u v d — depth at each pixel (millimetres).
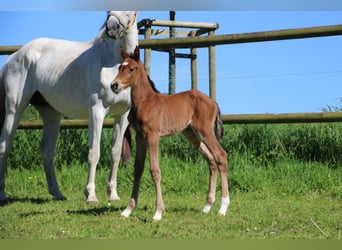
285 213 5926
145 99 5430
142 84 5438
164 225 5238
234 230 5117
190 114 5691
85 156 9430
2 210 6504
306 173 7805
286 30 7613
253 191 7543
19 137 9633
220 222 5395
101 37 6738
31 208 6598
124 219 5555
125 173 8336
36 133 9703
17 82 7445
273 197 7129
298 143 8672
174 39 8133
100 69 6586
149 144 5398
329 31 7422
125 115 6977
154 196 7426
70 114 7176
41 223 5570
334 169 8203
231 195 7332
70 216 5891
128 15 6445
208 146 5699
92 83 6645
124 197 7430
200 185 7844
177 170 8273
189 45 8117
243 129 8969
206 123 5699
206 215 5711
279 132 8898
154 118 5395
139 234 4938
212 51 10992
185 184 7781
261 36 7719
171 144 9039
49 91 7184
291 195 7277
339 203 6637
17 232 5180
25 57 7422
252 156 8602
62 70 7055
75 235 4957
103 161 9062
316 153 8570
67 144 9484
